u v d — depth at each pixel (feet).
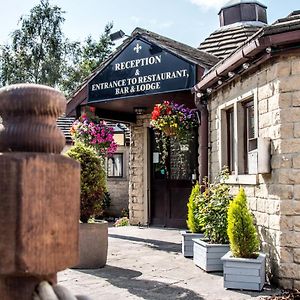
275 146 18.02
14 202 2.14
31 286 2.22
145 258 23.81
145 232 33.53
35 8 87.30
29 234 2.15
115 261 22.97
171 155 36.52
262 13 39.42
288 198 17.43
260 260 17.15
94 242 21.09
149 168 37.55
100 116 34.71
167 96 29.66
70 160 2.31
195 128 34.88
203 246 20.90
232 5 38.93
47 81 84.23
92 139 30.78
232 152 24.03
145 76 28.43
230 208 18.28
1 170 2.15
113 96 30.07
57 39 86.99
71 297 2.15
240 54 18.93
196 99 26.68
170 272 20.47
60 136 2.34
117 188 52.03
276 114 17.93
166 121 26.99
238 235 17.88
